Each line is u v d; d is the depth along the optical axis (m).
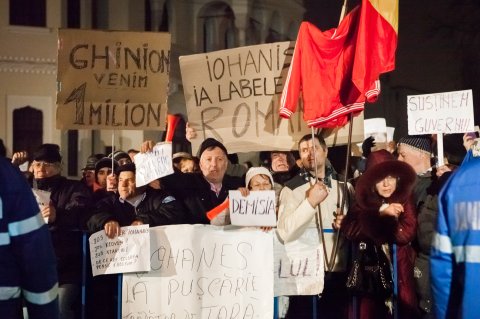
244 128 6.78
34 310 3.35
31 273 3.31
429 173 6.14
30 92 25.58
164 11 29.12
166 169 5.61
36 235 3.31
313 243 5.87
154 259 5.63
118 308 5.64
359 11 6.22
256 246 5.61
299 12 34.81
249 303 5.60
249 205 5.49
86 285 5.93
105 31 6.46
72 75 6.41
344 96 6.16
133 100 6.48
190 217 5.89
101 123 6.43
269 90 6.73
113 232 5.54
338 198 6.07
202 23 30.81
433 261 3.67
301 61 6.20
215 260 5.63
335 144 6.69
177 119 6.53
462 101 6.55
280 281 5.75
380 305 5.75
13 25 25.39
